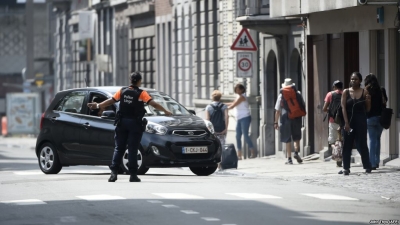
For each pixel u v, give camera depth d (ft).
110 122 139.95
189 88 291.79
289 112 170.71
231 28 240.53
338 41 172.65
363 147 135.23
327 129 176.86
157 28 329.31
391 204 102.47
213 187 115.14
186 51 293.43
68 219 88.07
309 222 86.22
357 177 131.23
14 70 654.94
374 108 139.95
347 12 166.50
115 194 106.93
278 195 107.65
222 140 163.94
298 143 171.32
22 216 90.84
